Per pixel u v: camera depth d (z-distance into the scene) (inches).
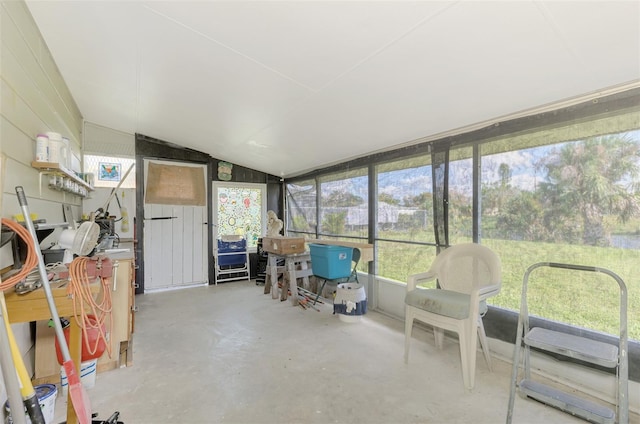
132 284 123.6
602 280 79.4
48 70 94.3
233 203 224.2
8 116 64.2
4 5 62.7
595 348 65.5
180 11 67.5
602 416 68.1
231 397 81.5
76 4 71.3
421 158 129.8
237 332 126.3
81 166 166.2
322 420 72.7
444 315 87.6
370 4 58.3
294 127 132.9
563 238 86.5
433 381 88.4
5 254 62.6
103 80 113.7
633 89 74.0
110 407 77.5
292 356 104.4
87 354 81.8
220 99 114.7
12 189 66.0
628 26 55.0
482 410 75.6
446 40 65.3
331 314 148.3
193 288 202.7
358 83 88.7
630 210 75.1
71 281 58.6
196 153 210.2
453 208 115.3
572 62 67.7
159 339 119.8
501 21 57.9
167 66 95.0
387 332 124.8
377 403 78.7
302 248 169.2
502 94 85.0
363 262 162.4
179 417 73.8
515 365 71.9
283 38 72.5
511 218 98.4
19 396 44.4
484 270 97.4
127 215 188.5
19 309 57.3
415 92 89.6
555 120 87.6
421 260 129.4
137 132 188.2
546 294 89.8
